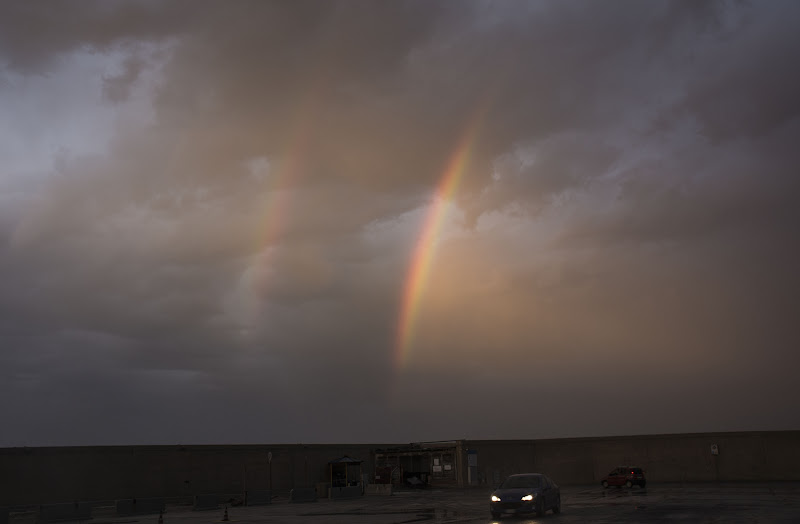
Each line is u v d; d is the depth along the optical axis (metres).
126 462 48.12
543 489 26.48
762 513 25.45
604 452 62.38
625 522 23.06
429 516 29.61
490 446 62.25
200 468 51.84
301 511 36.16
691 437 59.00
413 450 62.78
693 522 22.55
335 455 61.44
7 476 42.62
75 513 35.75
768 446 55.78
